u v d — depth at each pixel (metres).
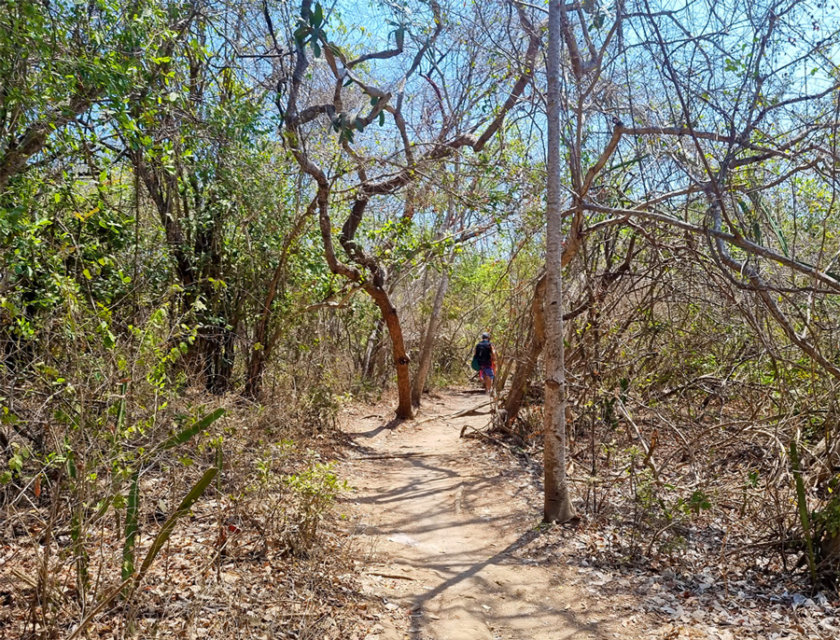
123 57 6.45
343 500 8.13
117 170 9.11
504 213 10.42
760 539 6.15
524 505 8.22
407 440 12.64
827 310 8.41
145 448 4.86
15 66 5.63
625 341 9.98
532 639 4.92
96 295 7.34
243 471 7.06
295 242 10.98
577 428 10.72
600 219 10.26
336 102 9.31
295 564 5.63
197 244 10.32
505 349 13.34
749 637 4.85
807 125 6.96
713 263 8.18
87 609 4.16
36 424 5.25
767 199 8.43
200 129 8.55
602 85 8.82
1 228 5.47
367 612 5.07
